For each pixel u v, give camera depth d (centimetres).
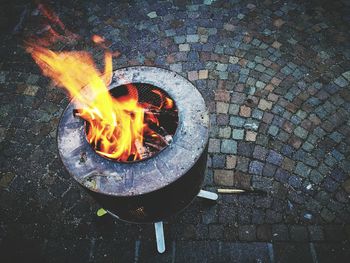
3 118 193
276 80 193
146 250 146
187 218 153
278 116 180
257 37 212
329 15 218
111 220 154
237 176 163
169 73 124
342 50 201
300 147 169
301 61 199
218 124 180
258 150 170
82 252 148
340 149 167
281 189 157
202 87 194
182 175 100
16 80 208
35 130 187
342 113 178
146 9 236
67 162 105
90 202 161
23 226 156
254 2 230
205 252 145
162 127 121
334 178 159
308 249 142
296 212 151
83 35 227
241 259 142
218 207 155
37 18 239
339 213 150
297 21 217
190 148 106
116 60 213
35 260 147
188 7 233
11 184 169
